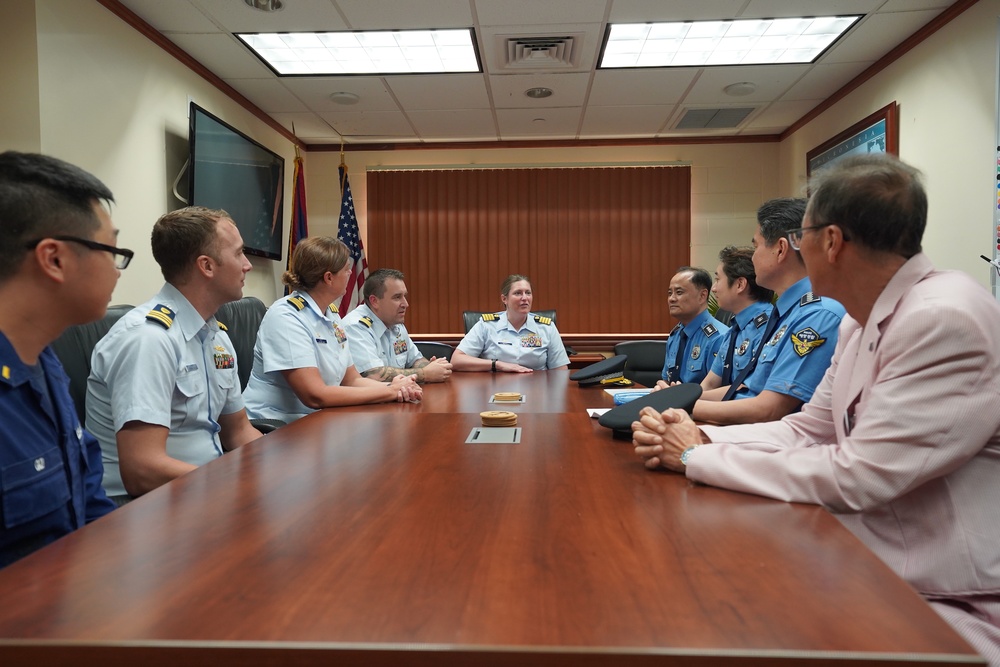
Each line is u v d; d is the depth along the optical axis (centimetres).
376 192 598
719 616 61
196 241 171
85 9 299
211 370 184
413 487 107
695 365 306
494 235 593
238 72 415
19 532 105
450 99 470
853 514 105
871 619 60
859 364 113
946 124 335
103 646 56
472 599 65
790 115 515
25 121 273
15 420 105
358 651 55
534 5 326
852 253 111
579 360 495
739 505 96
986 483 99
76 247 108
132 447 153
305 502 99
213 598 66
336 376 251
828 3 324
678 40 370
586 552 78
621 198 588
